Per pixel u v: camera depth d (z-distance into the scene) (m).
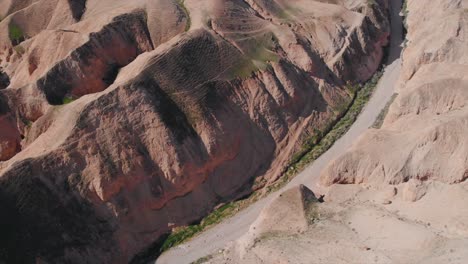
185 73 54.00
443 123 47.53
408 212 44.38
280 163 55.00
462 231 40.00
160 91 52.12
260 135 55.78
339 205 46.12
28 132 52.31
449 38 59.03
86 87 55.44
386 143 49.66
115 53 58.88
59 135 48.31
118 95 49.94
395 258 37.88
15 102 52.72
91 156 47.53
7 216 43.62
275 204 45.78
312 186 51.66
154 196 49.59
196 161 51.28
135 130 49.75
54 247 44.22
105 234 46.78
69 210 45.94
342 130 57.62
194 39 56.22
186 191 51.00
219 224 49.84
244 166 54.12
